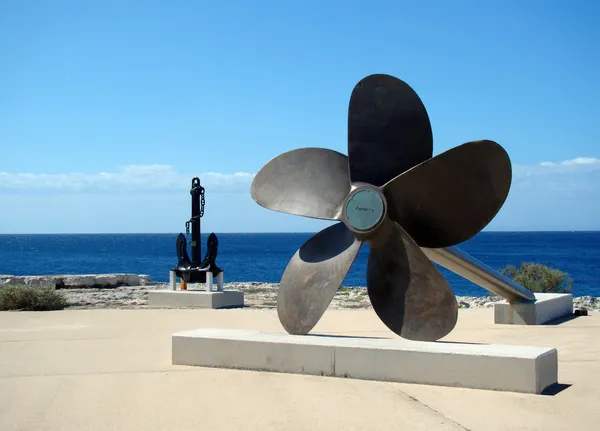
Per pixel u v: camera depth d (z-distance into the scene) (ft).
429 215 27.04
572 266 220.84
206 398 22.30
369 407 21.01
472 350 23.72
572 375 25.91
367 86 27.86
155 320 44.29
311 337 27.04
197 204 59.77
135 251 414.62
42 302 52.06
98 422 19.69
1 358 29.94
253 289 77.77
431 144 27.71
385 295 27.04
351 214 27.50
